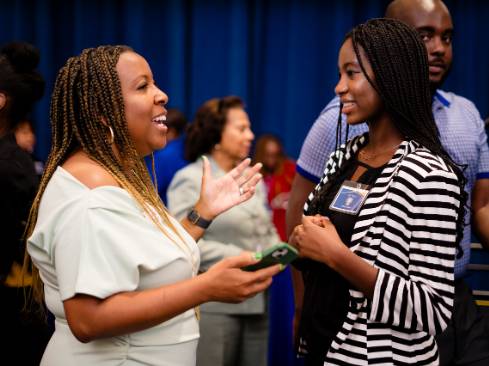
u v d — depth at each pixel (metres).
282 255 1.31
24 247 1.96
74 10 5.38
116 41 5.43
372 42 1.48
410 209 1.39
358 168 1.58
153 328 1.42
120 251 1.31
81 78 1.45
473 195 2.06
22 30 5.34
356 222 1.45
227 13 5.35
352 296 1.45
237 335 2.88
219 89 5.42
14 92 2.09
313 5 5.26
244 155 3.05
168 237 1.43
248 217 2.91
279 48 5.40
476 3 5.01
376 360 1.41
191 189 2.88
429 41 1.98
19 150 2.05
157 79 5.44
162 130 1.52
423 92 1.51
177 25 5.32
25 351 2.04
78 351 1.39
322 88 5.30
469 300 1.92
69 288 1.29
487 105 5.08
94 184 1.37
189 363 1.49
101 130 1.45
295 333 2.05
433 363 1.46
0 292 1.98
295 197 2.17
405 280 1.38
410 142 1.48
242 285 1.30
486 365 1.83
